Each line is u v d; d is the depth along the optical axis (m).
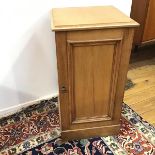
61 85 1.20
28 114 1.65
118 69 1.20
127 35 1.09
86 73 1.20
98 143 1.40
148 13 2.10
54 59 1.67
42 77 1.70
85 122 1.36
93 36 1.07
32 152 1.34
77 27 1.03
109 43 1.11
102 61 1.17
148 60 2.42
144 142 1.41
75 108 1.31
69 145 1.39
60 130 1.43
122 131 1.49
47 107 1.72
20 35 1.45
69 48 1.09
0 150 1.36
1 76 1.53
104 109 1.35
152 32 2.28
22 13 1.39
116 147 1.38
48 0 1.42
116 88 1.27
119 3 1.65
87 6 1.47
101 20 1.11
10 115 1.64
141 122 1.58
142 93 1.91
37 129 1.51
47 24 1.50
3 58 1.47
